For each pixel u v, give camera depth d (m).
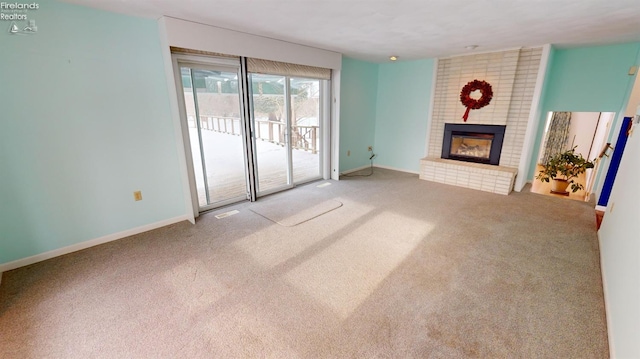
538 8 2.42
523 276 2.33
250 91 3.76
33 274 2.32
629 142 2.92
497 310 1.95
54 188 2.51
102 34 2.52
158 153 3.06
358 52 4.54
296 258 2.60
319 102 4.95
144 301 2.02
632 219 1.90
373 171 6.00
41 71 2.29
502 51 4.30
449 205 3.96
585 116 6.13
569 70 4.32
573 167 4.43
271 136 5.48
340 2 2.30
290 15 2.63
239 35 3.23
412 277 2.32
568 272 2.38
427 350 1.63
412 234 3.08
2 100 2.17
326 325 1.82
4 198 2.29
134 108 2.81
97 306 1.97
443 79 5.05
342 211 3.73
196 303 2.01
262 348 1.65
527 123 4.34
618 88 3.99
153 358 1.58
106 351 1.62
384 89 5.91
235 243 2.87
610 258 2.23
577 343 1.68
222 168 5.44
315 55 4.17
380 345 1.67
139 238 2.97
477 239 2.96
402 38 3.56
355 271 2.40
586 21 2.79
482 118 4.70
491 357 1.59
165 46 2.78
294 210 3.76
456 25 2.96
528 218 3.51
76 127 2.53
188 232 3.11
